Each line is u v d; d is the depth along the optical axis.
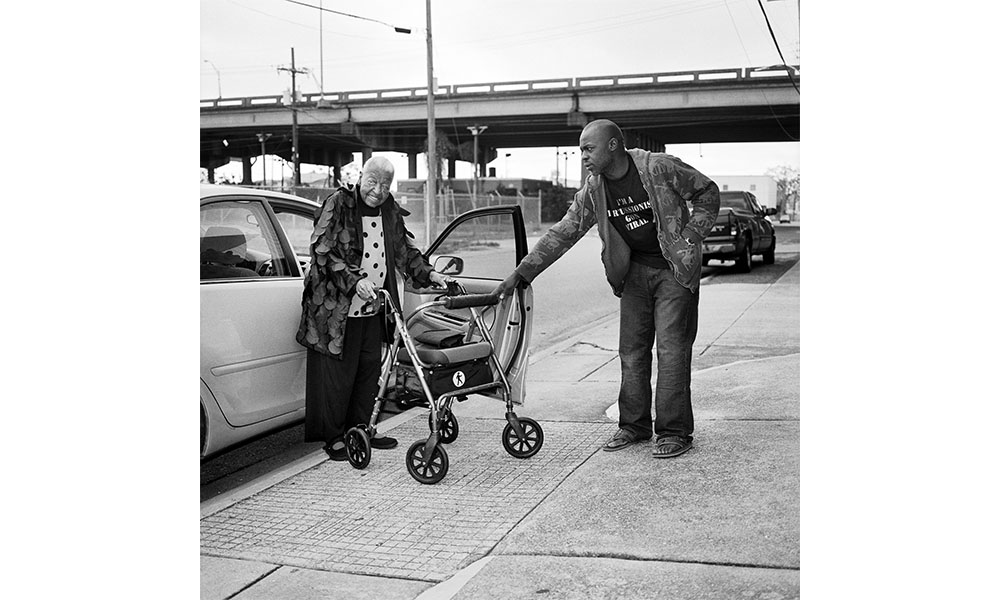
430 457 4.25
